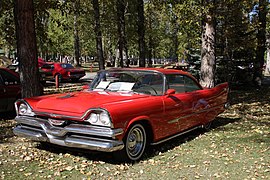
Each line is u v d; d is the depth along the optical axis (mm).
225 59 17547
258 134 7156
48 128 4992
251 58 18703
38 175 4477
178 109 5957
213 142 6418
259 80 18656
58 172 4566
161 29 45281
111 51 49438
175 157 5398
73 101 5090
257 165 5020
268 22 19344
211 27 10961
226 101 8164
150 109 5242
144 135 5262
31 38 7785
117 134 4586
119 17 24547
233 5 12828
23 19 7672
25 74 7773
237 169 4832
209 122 7418
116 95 5539
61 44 47500
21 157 5250
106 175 4516
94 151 5055
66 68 22656
